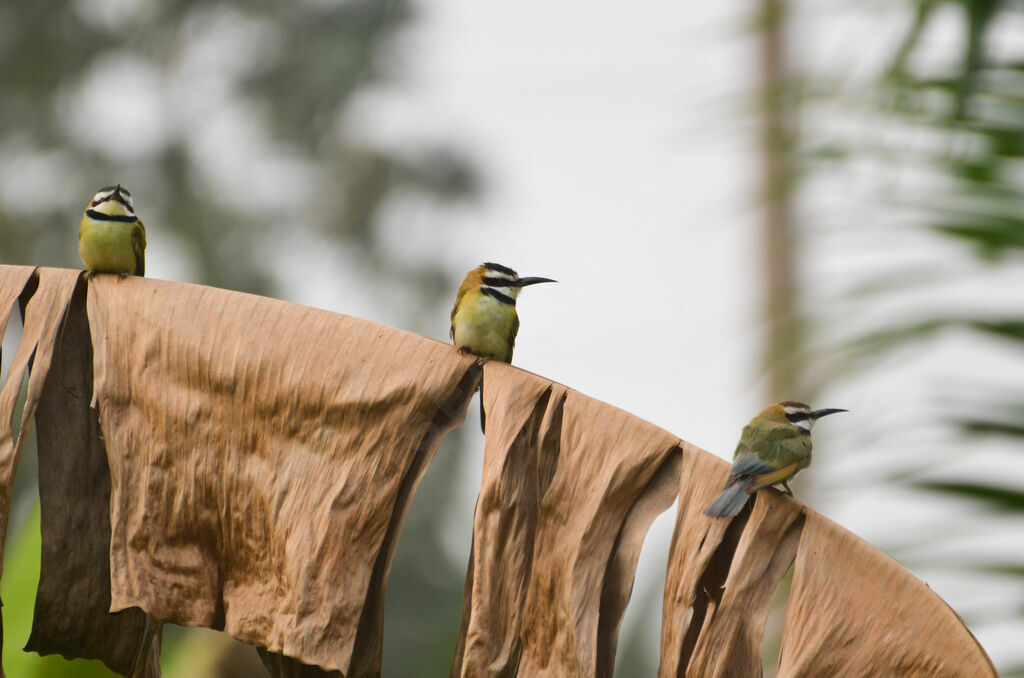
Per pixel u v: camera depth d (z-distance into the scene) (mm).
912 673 8219
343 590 8867
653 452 8914
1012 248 10664
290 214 43219
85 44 43250
